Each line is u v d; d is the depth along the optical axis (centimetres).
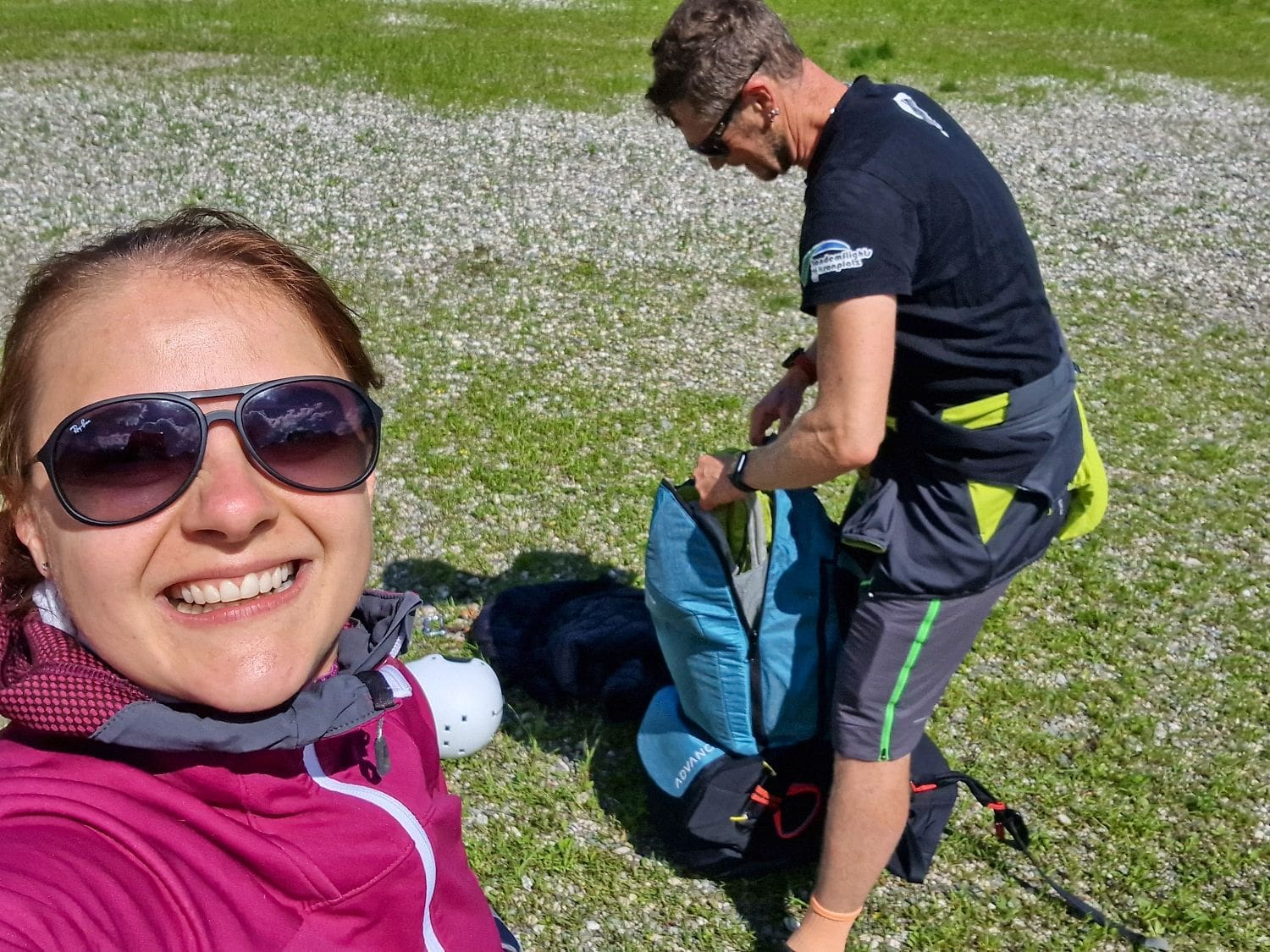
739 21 110
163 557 45
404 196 468
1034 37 912
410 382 294
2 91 604
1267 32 944
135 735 45
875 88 110
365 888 53
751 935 140
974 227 102
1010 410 107
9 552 52
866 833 119
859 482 125
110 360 46
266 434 46
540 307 357
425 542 222
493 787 160
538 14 927
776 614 134
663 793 145
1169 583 221
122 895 43
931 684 117
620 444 268
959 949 139
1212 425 295
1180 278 414
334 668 59
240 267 51
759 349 336
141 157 509
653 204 473
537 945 136
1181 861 154
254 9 882
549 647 175
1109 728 179
